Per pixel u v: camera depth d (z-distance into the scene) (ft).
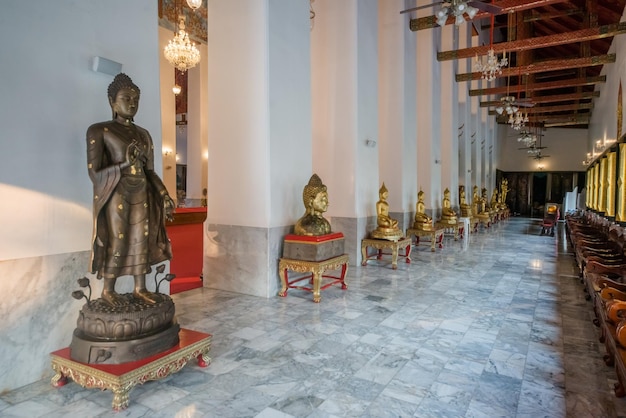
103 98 10.13
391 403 7.72
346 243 22.62
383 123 29.96
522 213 76.38
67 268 9.36
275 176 15.97
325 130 23.24
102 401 7.71
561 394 8.13
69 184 9.41
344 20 22.50
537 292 16.62
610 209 26.58
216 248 16.92
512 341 11.07
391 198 29.76
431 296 15.85
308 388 8.27
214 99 17.03
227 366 9.27
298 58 17.51
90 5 9.78
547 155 73.92
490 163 68.03
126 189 8.40
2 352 8.12
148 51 11.26
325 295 15.92
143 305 8.27
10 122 8.29
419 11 34.86
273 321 12.57
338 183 22.89
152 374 7.76
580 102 68.95
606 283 11.80
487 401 7.83
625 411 7.46
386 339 11.11
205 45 38.37
